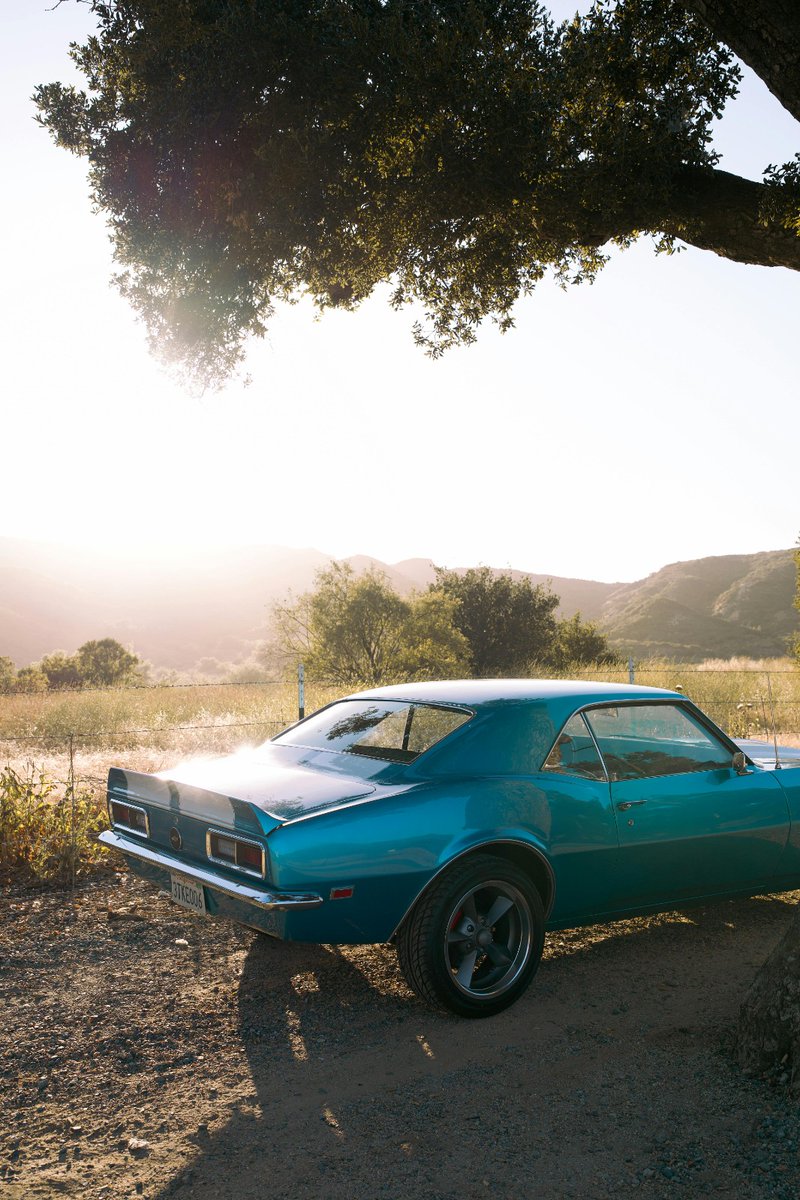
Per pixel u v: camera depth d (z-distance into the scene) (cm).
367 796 406
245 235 652
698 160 638
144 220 662
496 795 423
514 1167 293
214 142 648
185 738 1322
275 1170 292
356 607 2112
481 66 616
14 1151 305
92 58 688
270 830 378
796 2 429
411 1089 347
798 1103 323
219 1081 355
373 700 518
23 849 659
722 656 11669
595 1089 345
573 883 447
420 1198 276
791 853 523
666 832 473
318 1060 373
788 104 454
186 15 618
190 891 434
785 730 1414
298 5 611
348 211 675
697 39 685
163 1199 277
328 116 643
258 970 478
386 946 516
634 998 438
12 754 1226
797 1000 341
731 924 556
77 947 508
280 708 1489
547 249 782
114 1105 336
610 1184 282
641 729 492
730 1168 288
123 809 493
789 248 605
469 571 3541
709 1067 359
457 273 818
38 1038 393
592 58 661
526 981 426
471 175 648
